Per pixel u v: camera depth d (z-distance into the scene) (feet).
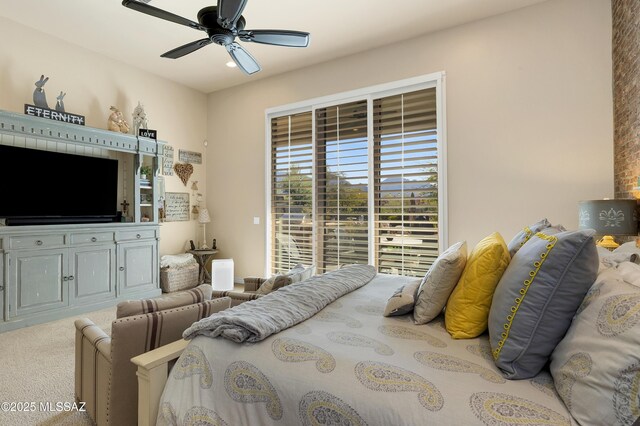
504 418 2.78
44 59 12.26
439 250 12.12
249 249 16.96
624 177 8.82
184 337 4.57
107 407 4.78
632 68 8.18
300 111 15.34
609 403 2.50
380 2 10.44
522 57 10.77
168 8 10.75
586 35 9.92
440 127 12.01
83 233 11.99
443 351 3.98
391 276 8.70
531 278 3.51
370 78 13.44
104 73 14.05
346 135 14.10
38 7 10.68
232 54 9.33
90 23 11.63
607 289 3.19
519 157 10.84
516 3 10.53
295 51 13.58
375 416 3.09
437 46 12.12
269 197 16.26
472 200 11.57
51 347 8.96
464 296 4.46
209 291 5.99
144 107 15.52
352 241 13.89
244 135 17.07
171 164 16.72
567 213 10.21
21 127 10.62
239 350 4.07
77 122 12.20
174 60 14.55
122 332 4.67
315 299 5.71
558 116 10.29
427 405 3.01
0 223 10.99
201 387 3.97
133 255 13.65
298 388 3.52
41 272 10.87
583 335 3.02
